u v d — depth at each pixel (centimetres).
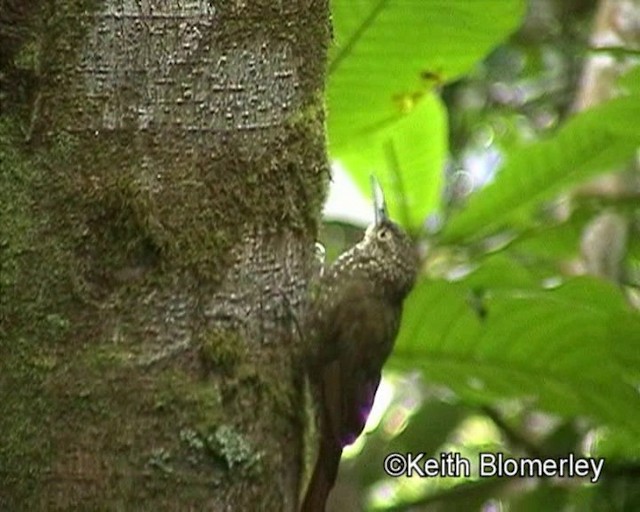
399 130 868
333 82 809
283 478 616
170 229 596
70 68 599
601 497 938
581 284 780
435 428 1055
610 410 803
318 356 679
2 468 574
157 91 602
